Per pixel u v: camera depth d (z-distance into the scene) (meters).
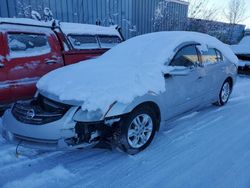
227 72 4.96
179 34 4.24
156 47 3.84
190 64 3.96
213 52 4.64
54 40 4.96
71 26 5.77
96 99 2.75
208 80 4.36
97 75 3.21
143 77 3.22
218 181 2.63
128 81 3.08
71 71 3.51
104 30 6.55
